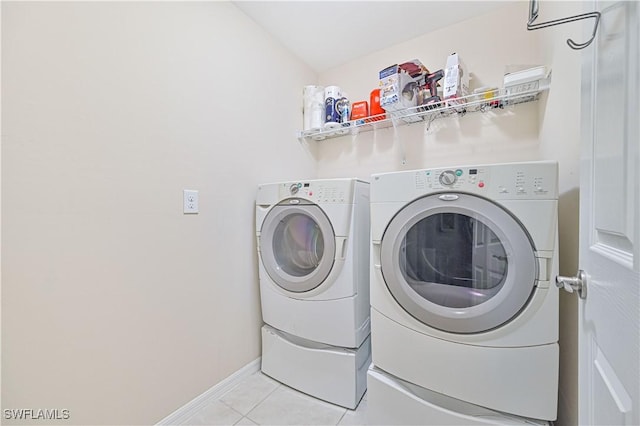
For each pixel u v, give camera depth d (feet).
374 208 4.14
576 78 3.23
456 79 5.18
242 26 5.58
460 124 5.96
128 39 3.79
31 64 2.96
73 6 3.28
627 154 1.45
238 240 5.41
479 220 3.43
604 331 1.72
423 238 3.89
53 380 3.14
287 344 5.22
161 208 4.16
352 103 7.17
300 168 7.16
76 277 3.30
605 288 1.71
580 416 2.13
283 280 5.14
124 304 3.74
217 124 5.03
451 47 6.03
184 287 4.48
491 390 3.37
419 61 5.88
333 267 4.66
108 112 3.57
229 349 5.20
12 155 2.85
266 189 5.42
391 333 4.03
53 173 3.11
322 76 7.86
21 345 2.92
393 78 5.41
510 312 3.24
